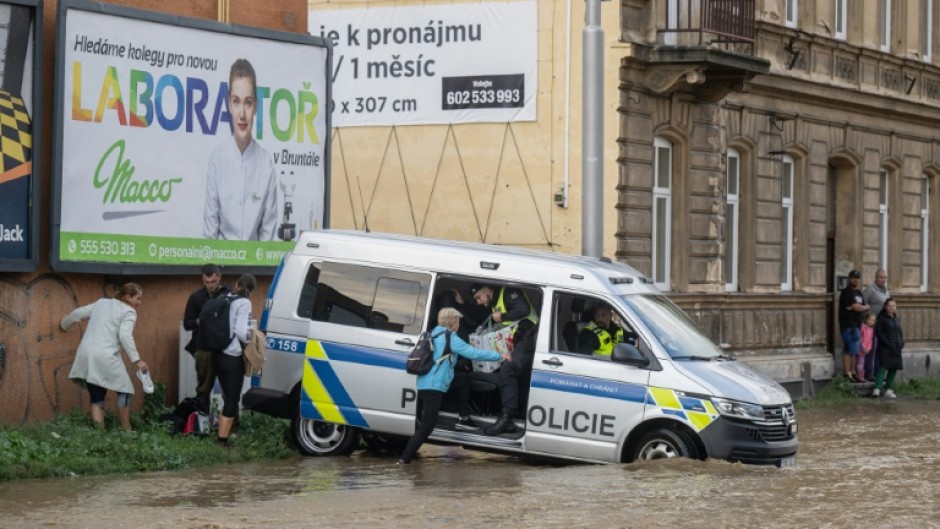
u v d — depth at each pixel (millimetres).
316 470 19453
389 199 34219
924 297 46250
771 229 37969
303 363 20906
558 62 32812
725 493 17141
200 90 23875
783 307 38250
